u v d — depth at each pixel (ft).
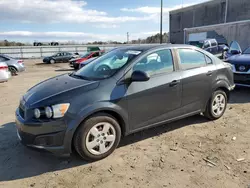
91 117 10.41
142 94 11.64
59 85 11.49
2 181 9.57
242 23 72.02
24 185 9.28
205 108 14.84
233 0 112.37
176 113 13.29
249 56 22.82
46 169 10.35
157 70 12.41
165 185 9.00
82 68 14.19
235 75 21.79
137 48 13.16
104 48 129.18
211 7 125.70
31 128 10.01
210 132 13.71
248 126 14.48
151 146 12.17
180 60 13.38
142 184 9.11
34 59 112.88
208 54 14.99
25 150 12.07
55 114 9.80
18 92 26.89
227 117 16.10
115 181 9.34
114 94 10.88
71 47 124.57
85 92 10.46
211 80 14.57
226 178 9.33
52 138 9.89
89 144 10.51
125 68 11.47
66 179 9.58
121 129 11.63
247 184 8.94
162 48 12.88
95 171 10.07
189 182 9.15
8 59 46.42
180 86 13.04
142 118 11.96
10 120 16.76
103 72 11.99
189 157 10.99
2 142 13.05
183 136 13.26
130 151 11.69
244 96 21.74
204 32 87.86
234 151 11.45
